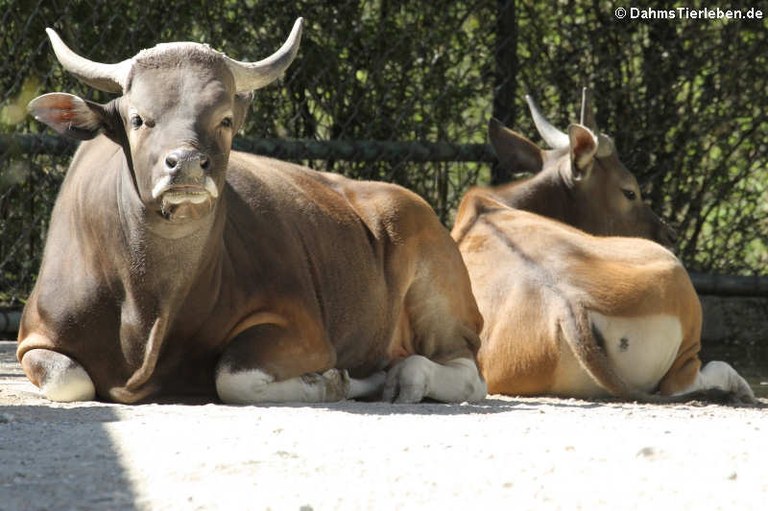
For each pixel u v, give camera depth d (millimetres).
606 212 16375
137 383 10000
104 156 10383
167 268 9711
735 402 12586
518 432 8234
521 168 16750
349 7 17031
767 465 7129
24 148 15250
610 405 11492
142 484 6570
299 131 17094
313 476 6750
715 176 18922
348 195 12008
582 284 12391
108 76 9617
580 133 15859
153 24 16062
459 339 12039
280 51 9875
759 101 18906
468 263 13203
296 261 10797
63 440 7699
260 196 10953
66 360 10023
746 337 18875
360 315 11438
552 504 6227
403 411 9703
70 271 10164
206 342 10141
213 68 9453
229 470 6852
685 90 18922
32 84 15641
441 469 6934
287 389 10258
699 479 6773
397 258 11781
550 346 12258
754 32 18844
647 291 12484
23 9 15570
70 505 6148
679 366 12852
